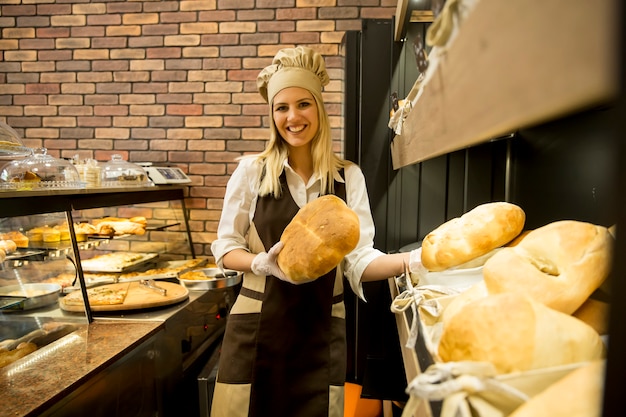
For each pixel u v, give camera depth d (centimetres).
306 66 151
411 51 145
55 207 171
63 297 181
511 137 131
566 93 18
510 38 23
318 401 150
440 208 194
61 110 309
